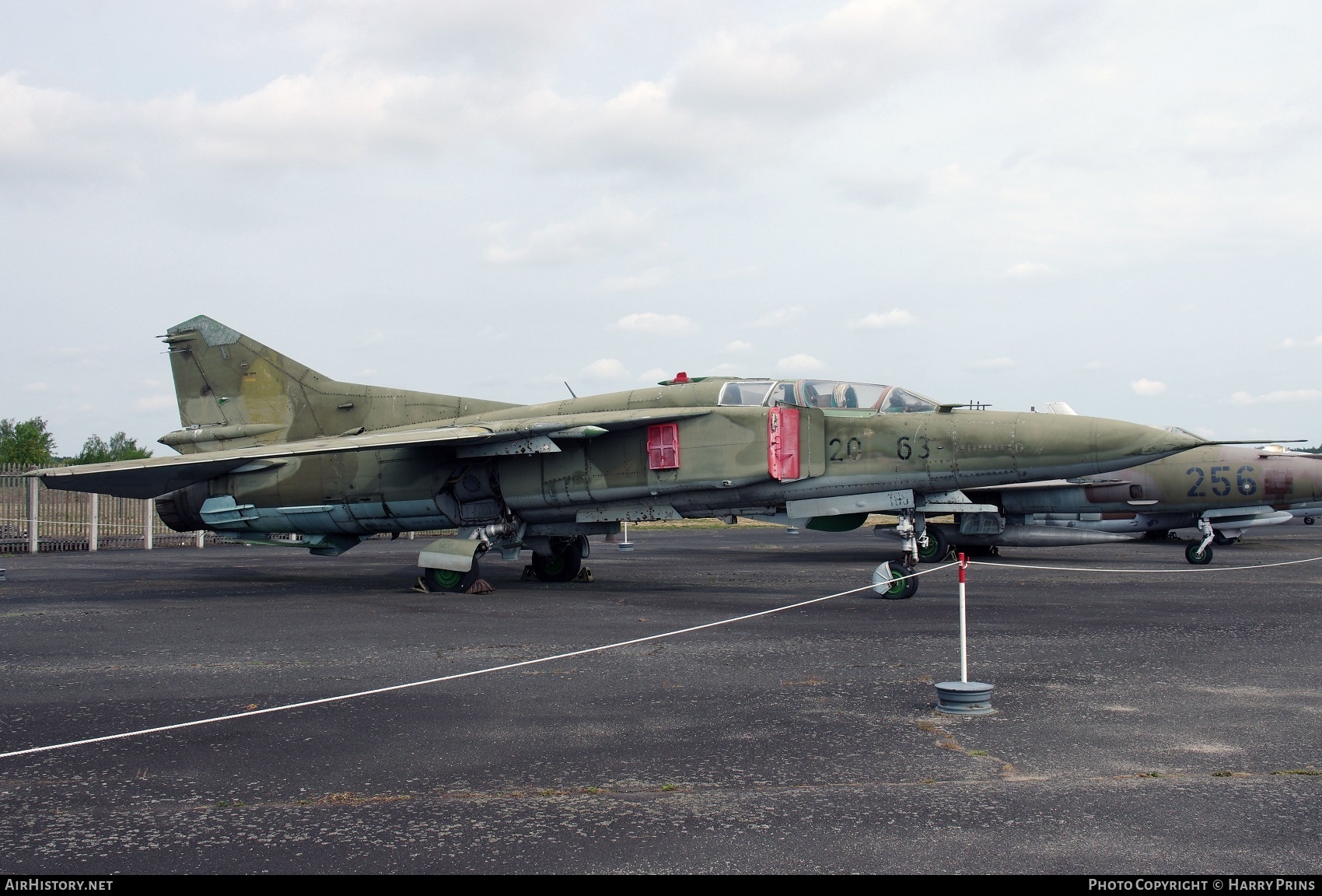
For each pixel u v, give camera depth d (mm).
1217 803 4809
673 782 5254
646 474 15648
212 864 4184
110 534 33844
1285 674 8070
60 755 5883
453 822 4660
